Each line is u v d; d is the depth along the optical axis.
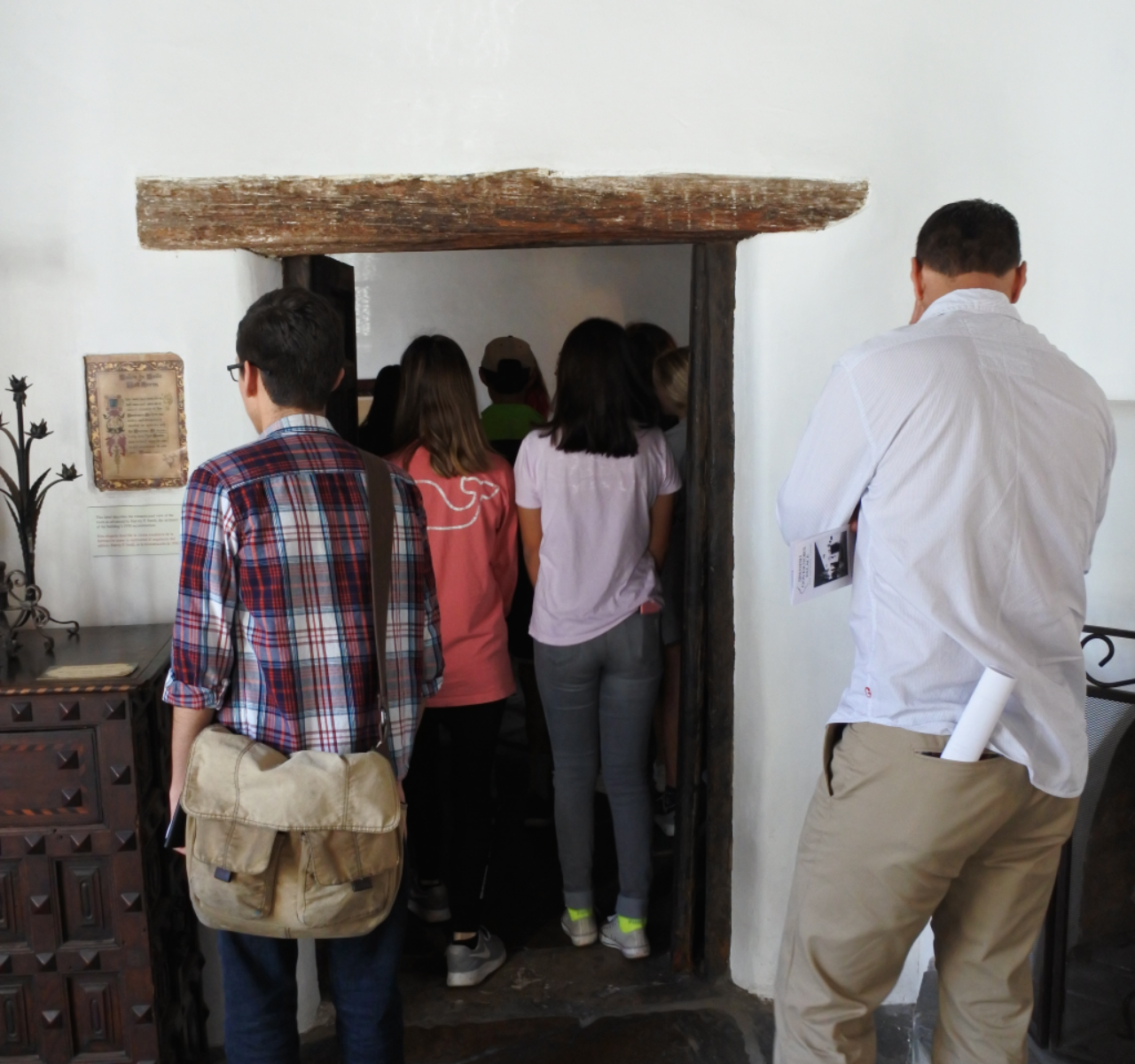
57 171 2.19
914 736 1.57
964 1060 1.73
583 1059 2.38
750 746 2.52
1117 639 2.37
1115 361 2.34
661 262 5.08
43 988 2.00
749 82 2.25
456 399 2.53
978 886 1.70
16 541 2.31
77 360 2.25
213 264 2.23
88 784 1.92
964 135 2.29
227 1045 1.78
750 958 2.60
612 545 2.52
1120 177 2.29
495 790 3.86
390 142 2.21
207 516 1.56
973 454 1.53
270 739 1.63
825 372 2.36
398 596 1.71
